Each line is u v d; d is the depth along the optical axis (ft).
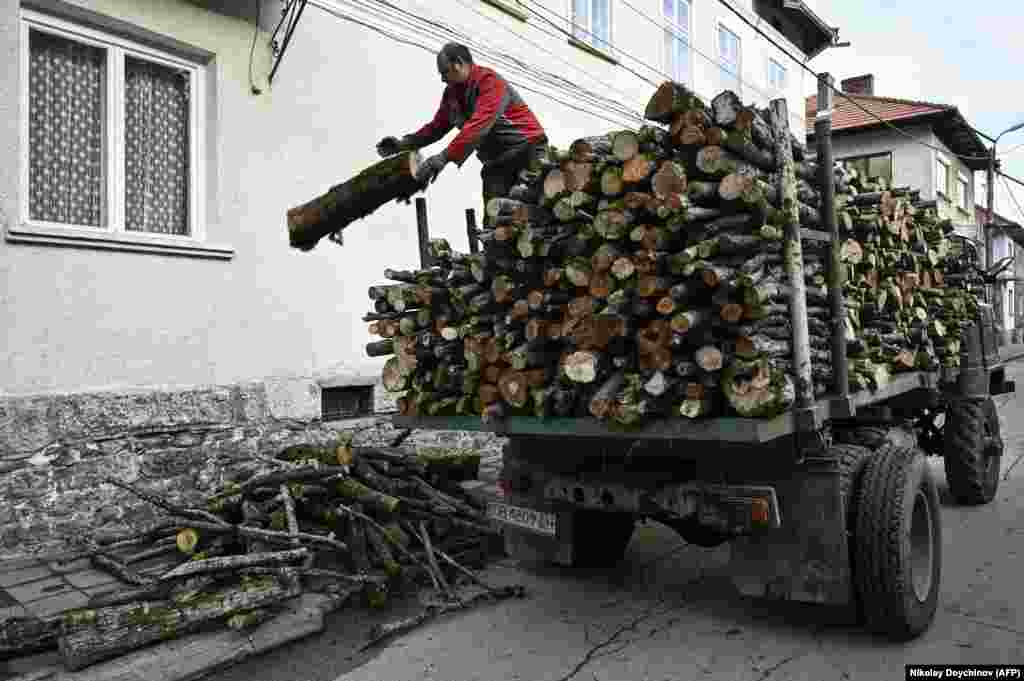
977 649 11.43
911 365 14.61
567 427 10.96
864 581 11.28
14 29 15.24
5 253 15.07
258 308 19.45
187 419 17.74
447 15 24.88
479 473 23.02
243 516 14.08
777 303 10.14
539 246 10.81
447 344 12.40
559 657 11.48
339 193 13.33
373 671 11.12
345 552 14.14
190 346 18.02
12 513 14.98
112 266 16.65
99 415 16.25
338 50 21.43
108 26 16.80
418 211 14.69
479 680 10.80
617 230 10.03
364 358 22.15
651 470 11.95
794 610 13.17
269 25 19.58
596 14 32.71
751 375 9.28
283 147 20.04
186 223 18.72
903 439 13.55
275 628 11.84
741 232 9.82
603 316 9.95
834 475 10.87
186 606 11.16
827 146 11.68
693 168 9.86
